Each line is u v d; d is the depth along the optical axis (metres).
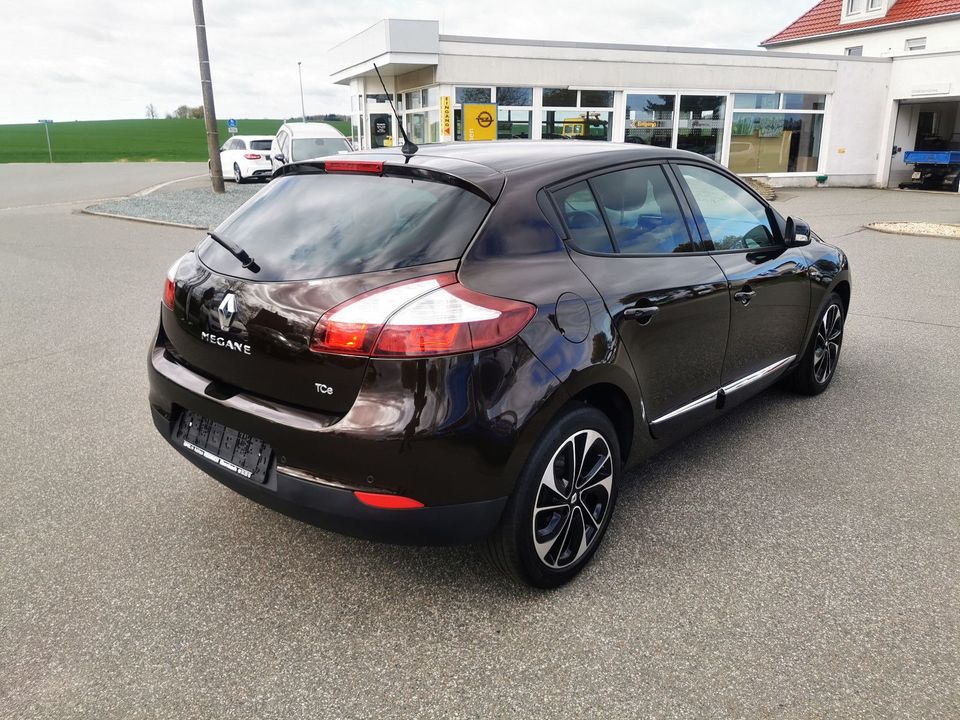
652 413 3.08
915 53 22.62
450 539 2.39
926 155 22.70
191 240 12.14
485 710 2.20
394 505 2.30
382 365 2.23
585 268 2.72
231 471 2.61
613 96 20.25
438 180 2.62
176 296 2.83
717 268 3.39
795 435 4.19
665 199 3.29
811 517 3.29
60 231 13.27
